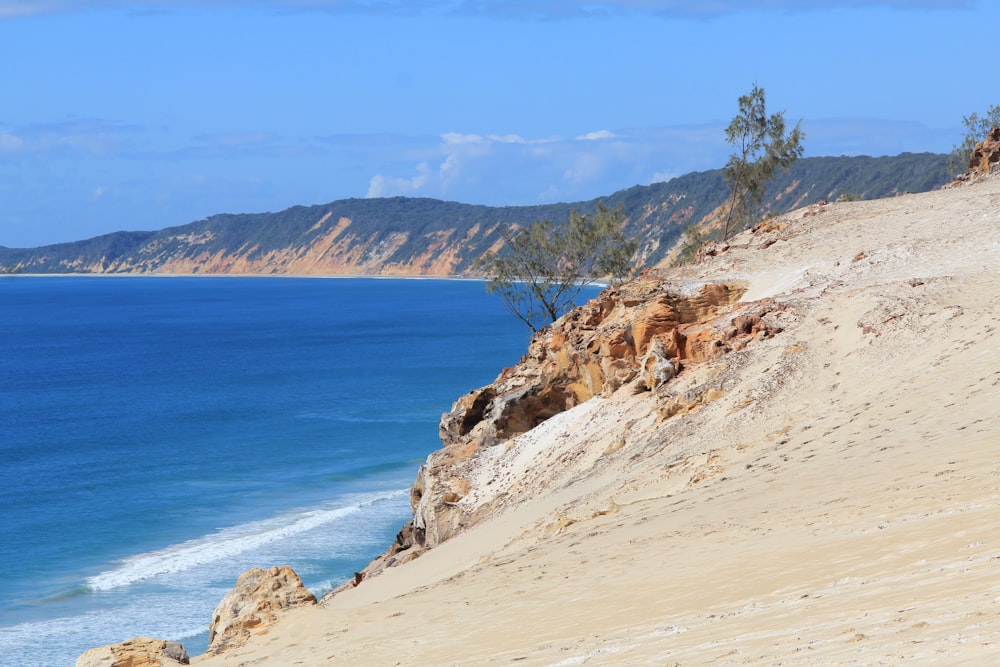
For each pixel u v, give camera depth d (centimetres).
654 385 4062
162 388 13875
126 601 5122
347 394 12556
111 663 2119
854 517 1783
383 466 8238
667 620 1488
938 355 3083
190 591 5250
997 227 4472
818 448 2653
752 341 3944
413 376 14038
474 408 5003
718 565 1762
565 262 8450
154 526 6575
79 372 16200
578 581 2028
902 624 1043
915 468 2034
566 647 1492
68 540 6269
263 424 10544
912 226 4906
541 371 4800
